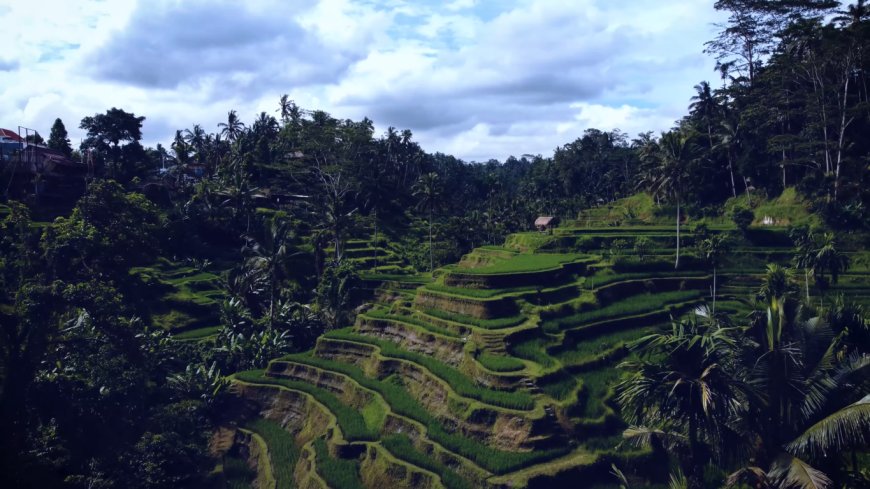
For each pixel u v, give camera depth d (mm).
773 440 24172
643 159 113188
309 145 116688
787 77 85812
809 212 78938
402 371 48344
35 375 34406
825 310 28797
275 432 48500
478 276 56219
